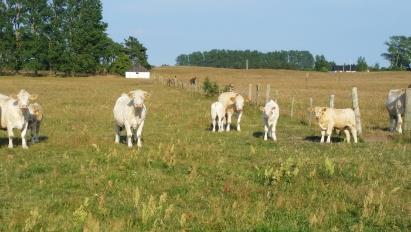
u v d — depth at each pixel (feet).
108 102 122.52
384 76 416.26
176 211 30.53
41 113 57.47
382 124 83.10
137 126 55.62
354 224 28.58
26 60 322.96
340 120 60.80
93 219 27.22
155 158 45.85
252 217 28.55
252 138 64.90
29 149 52.19
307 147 56.39
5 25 316.40
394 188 35.14
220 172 41.47
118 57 386.11
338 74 449.48
